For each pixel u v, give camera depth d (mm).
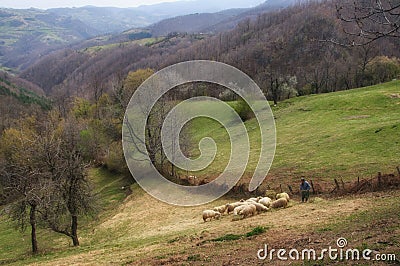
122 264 16703
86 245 31344
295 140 51500
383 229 13711
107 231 35031
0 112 107250
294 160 41938
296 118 65188
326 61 95938
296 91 89312
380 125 47938
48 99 153500
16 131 72312
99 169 65188
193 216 33125
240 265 12875
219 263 13641
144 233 30188
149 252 18688
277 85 85125
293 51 104250
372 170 32156
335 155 39969
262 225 20828
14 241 38344
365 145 40688
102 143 68312
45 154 34938
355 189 28250
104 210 42781
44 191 32688
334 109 65375
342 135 47781
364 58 90188
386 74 90250
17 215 33594
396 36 9445
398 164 32125
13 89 141375
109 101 82438
